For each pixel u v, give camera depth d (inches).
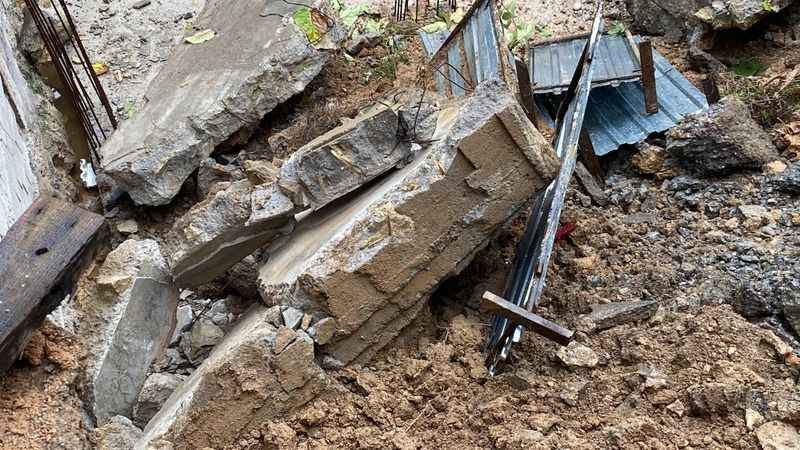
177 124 255.4
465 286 198.1
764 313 182.2
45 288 149.0
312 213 199.5
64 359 165.5
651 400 164.4
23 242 153.6
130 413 189.6
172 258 196.7
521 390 169.6
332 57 283.7
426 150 188.2
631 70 240.2
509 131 169.8
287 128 272.2
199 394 163.2
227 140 267.7
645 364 171.5
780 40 265.0
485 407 165.5
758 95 239.6
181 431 163.3
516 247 205.8
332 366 175.2
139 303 195.3
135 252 199.9
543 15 303.0
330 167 184.1
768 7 254.4
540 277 167.5
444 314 191.8
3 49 255.0
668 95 245.9
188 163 256.8
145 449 160.7
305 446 164.9
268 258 198.7
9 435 154.5
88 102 277.7
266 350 164.9
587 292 193.9
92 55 312.5
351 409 169.8
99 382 183.5
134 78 304.2
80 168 277.0
